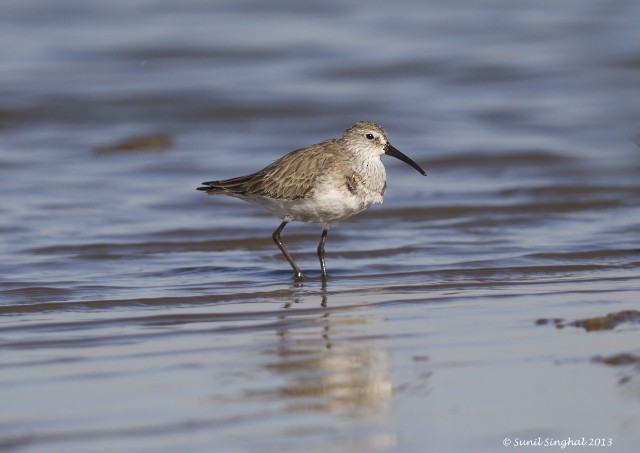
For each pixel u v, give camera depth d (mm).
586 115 26359
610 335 10852
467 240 16156
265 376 9773
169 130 25562
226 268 14750
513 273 14102
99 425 8516
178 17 37938
